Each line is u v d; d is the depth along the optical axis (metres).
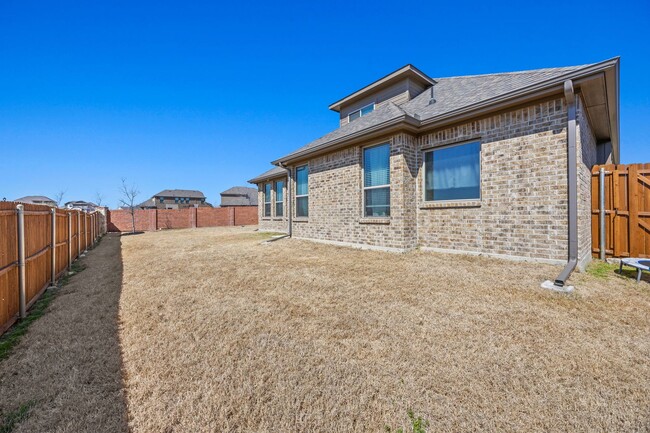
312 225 10.93
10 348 3.09
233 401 2.11
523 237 6.00
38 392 2.28
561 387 2.17
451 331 3.14
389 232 7.91
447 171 7.39
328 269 6.20
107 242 14.74
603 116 7.00
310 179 10.98
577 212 5.35
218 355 2.78
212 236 15.24
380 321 3.47
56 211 6.36
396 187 7.68
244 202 59.47
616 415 1.88
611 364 2.45
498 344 2.83
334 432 1.80
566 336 2.95
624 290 4.31
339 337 3.10
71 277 6.72
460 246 7.03
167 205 60.59
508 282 4.73
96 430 1.86
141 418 1.95
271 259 7.54
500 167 6.33
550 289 4.32
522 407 1.97
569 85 5.10
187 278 5.89
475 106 6.32
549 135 5.66
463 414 1.92
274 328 3.37
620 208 6.60
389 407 2.00
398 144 7.62
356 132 8.18
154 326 3.55
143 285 5.50
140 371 2.54
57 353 2.93
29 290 4.55
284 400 2.11
